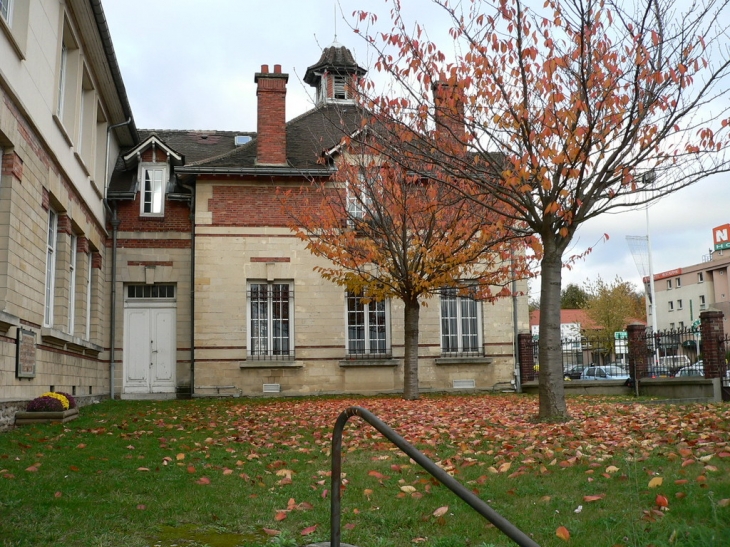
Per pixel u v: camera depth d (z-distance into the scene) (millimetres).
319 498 6059
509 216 11164
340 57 24891
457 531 5070
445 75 11234
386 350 21656
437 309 21859
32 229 12203
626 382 19094
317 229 18531
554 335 11008
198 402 18281
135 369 21000
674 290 69688
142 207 21391
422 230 17297
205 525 5383
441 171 12891
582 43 9766
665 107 10305
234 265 21094
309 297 21297
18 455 8109
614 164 10773
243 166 21125
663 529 4770
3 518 5250
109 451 8578
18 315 11422
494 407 14234
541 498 5848
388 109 12773
